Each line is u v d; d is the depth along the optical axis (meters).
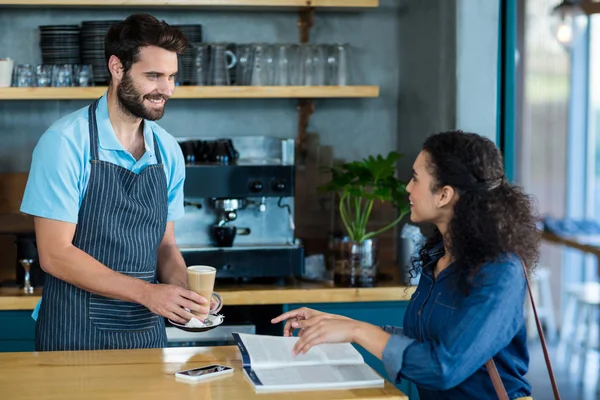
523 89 6.35
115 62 2.36
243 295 3.27
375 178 3.42
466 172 1.91
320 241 3.93
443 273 2.00
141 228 2.50
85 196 2.41
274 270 3.34
